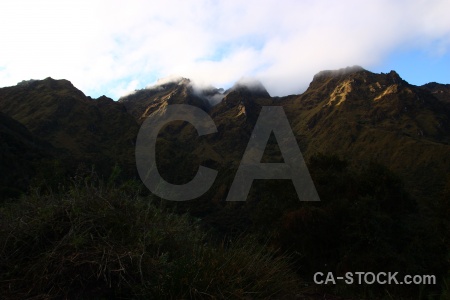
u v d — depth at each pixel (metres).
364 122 145.12
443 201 12.52
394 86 167.25
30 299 2.54
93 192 3.34
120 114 120.12
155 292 2.68
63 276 2.69
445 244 7.85
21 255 2.86
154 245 3.17
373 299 5.00
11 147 30.36
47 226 3.05
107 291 2.70
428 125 138.38
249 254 3.55
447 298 4.12
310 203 10.80
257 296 3.05
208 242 3.53
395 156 95.31
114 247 2.90
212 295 2.72
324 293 4.44
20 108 121.12
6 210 3.20
